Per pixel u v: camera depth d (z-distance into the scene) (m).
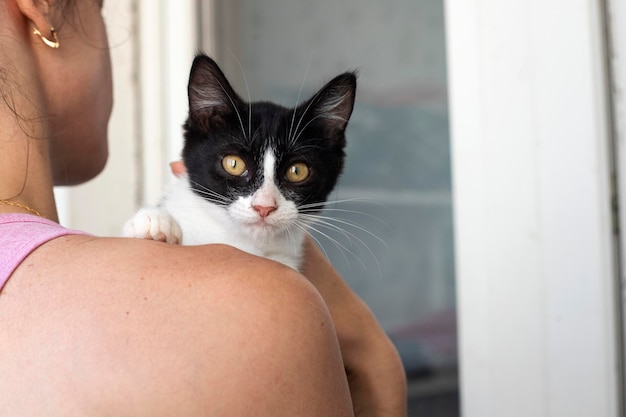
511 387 0.55
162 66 0.70
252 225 0.45
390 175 0.65
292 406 0.26
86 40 0.37
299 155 0.46
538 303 0.53
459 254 0.57
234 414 0.26
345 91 0.48
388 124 0.65
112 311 0.27
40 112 0.34
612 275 0.51
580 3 0.51
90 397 0.26
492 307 0.55
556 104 0.52
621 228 0.51
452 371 0.62
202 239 0.45
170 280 0.27
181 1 0.68
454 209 0.58
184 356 0.26
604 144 0.51
